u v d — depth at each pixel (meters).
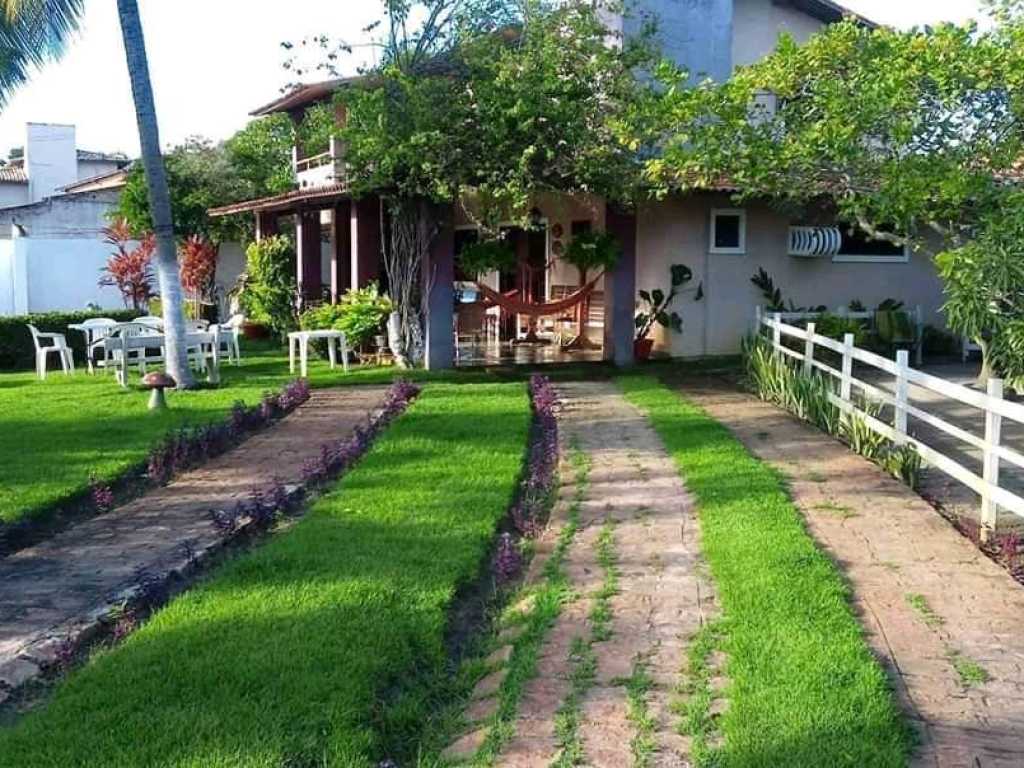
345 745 4.01
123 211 27.47
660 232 17.59
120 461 9.47
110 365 17.05
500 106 14.14
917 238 13.27
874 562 6.34
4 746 4.05
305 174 23.56
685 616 5.45
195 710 4.29
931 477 8.92
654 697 4.48
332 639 5.04
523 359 17.50
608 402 13.13
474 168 14.39
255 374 16.28
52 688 4.88
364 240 17.89
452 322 16.16
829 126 9.88
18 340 19.45
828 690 4.36
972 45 9.70
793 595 5.54
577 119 14.38
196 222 28.25
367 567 6.22
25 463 9.39
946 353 18.44
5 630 5.57
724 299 17.97
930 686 4.55
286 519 7.83
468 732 4.34
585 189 15.10
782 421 11.56
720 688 4.53
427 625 5.36
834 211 17.69
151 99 13.94
